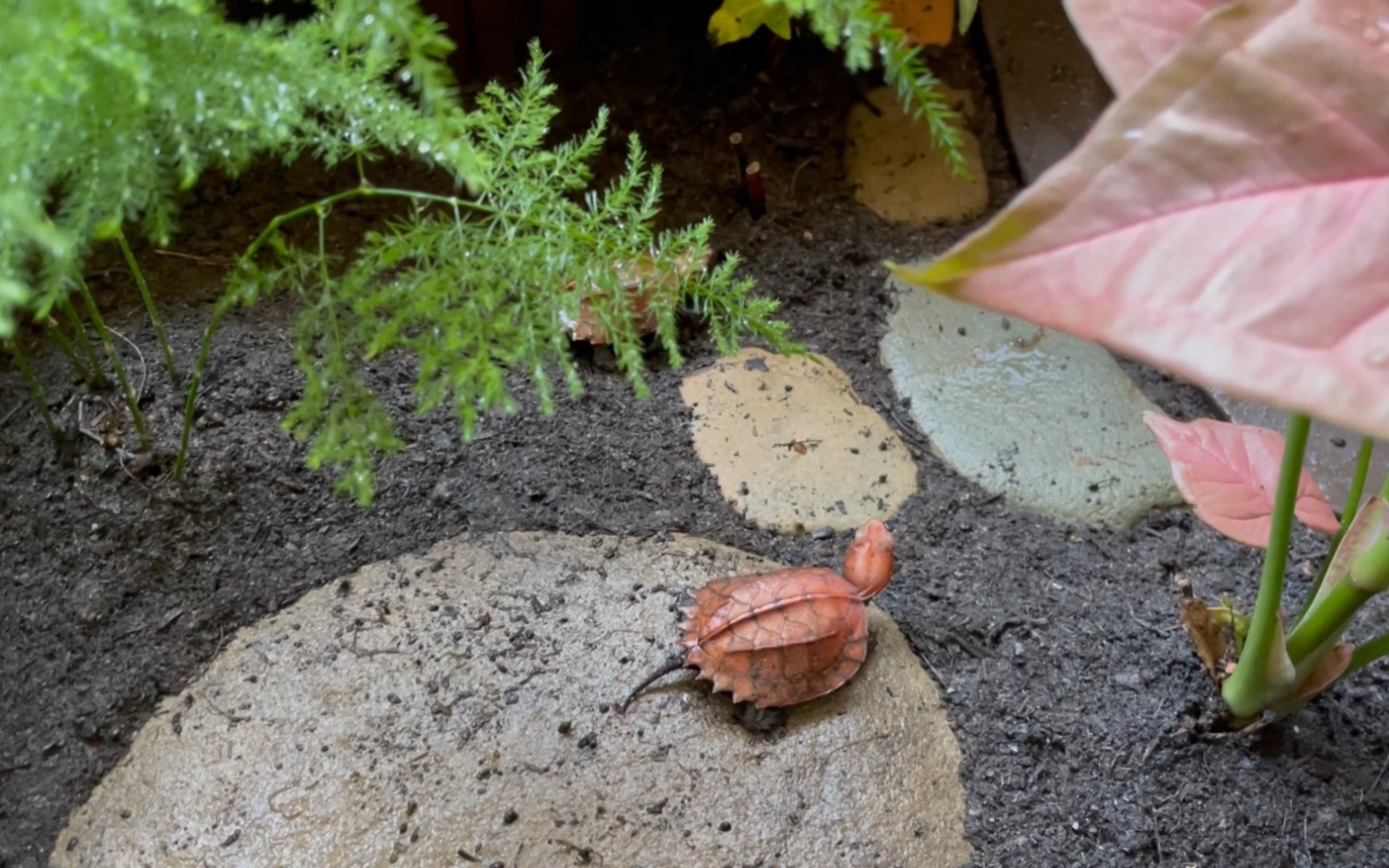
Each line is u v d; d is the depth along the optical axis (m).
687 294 0.60
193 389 0.55
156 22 0.34
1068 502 0.64
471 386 0.43
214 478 0.60
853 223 0.76
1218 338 0.21
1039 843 0.52
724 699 0.55
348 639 0.56
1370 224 0.22
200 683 0.55
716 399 0.67
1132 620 0.60
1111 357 0.71
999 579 0.61
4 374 0.63
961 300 0.21
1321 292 0.21
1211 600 0.60
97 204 0.35
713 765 0.53
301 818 0.51
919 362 0.70
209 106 0.35
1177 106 0.22
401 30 0.33
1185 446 0.54
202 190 0.72
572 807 0.51
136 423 0.60
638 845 0.51
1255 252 0.21
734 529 0.62
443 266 0.43
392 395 0.64
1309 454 0.65
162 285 0.68
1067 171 0.22
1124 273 0.21
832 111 0.80
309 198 0.73
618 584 0.59
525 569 0.59
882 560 0.57
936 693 0.57
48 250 0.36
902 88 0.33
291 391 0.63
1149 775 0.55
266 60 0.35
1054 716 0.56
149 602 0.57
